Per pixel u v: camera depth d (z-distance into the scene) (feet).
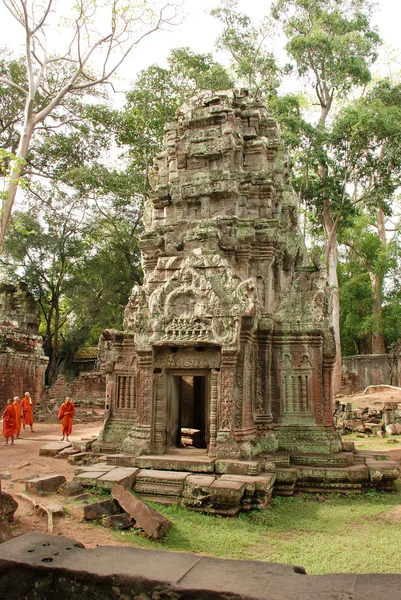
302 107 124.67
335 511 33.12
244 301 39.47
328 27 106.93
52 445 52.75
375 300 140.56
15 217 128.36
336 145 102.27
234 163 49.55
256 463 35.65
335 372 109.60
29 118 67.51
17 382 100.94
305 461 40.34
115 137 117.50
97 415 103.91
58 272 138.72
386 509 33.45
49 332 139.54
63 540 15.29
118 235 130.62
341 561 23.90
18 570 13.61
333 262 112.06
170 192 50.01
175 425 42.55
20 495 31.50
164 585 12.19
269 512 31.89
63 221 132.67
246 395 39.55
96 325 152.56
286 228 51.90
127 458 38.29
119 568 13.11
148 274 51.08
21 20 63.46
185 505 32.12
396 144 97.66
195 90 111.55
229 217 46.57
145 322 41.86
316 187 104.53
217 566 13.23
